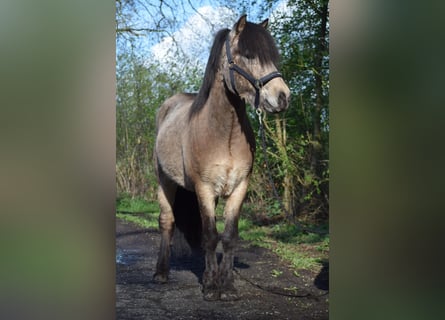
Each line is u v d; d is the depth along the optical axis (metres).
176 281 3.59
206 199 2.98
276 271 3.76
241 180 2.99
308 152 5.65
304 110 5.51
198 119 2.98
